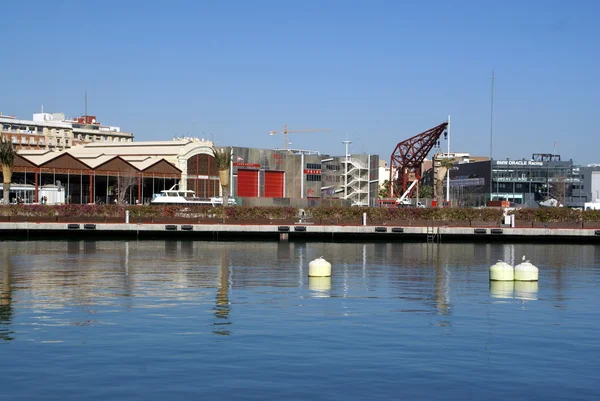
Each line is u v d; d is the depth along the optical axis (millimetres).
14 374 21672
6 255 58406
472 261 56812
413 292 38188
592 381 21406
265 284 40938
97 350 24406
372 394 20109
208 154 157750
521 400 19781
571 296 37156
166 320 29469
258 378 21406
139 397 19719
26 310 31578
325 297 36094
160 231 79750
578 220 91375
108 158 144875
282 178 183125
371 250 67688
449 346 25359
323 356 23859
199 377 21469
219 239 79938
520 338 26719
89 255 58906
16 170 125375
